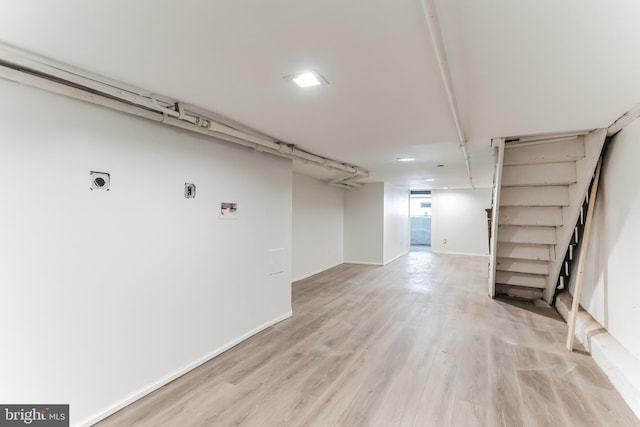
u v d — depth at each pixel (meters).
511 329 3.56
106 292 2.08
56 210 1.84
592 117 2.62
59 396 1.85
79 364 1.94
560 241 3.87
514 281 4.64
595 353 2.78
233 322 3.12
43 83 1.71
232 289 3.11
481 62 1.71
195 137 2.72
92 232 2.01
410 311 4.20
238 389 2.37
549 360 2.81
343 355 2.91
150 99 2.17
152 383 2.35
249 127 3.00
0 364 1.65
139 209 2.28
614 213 2.85
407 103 2.35
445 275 6.56
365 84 2.02
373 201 7.93
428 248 11.77
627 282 2.54
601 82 1.95
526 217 3.96
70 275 1.90
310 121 2.82
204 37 1.48
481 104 2.36
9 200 1.67
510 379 2.49
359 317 3.96
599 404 2.16
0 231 1.64
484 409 2.11
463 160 4.64
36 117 1.76
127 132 2.20
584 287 3.65
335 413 2.08
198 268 2.75
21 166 1.71
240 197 3.22
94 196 2.02
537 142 3.39
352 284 5.77
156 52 1.63
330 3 1.23
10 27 1.38
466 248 9.80
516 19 1.32
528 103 2.33
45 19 1.33
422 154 4.23
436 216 10.19
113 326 2.12
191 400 2.23
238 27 1.40
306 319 3.89
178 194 2.57
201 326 2.77
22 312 1.72
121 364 2.16
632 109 2.40
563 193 3.64
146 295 2.33
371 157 4.48
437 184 8.40
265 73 1.87
